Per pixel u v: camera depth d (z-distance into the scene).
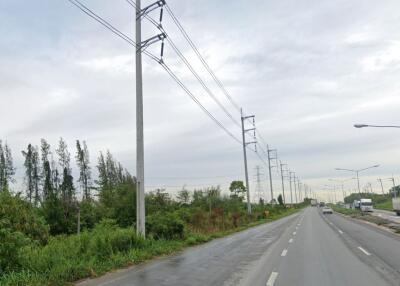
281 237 28.30
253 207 76.50
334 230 34.50
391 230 33.22
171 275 12.47
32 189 62.25
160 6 20.98
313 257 16.92
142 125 21.22
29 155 64.81
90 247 15.73
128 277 12.20
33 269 12.23
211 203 52.62
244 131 60.88
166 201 33.69
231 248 21.00
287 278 11.92
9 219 16.09
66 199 30.62
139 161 20.86
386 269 13.52
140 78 21.59
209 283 11.14
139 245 18.33
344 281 11.47
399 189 129.62
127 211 28.78
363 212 80.62
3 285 10.38
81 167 72.06
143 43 21.66
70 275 11.94
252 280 11.58
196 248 21.09
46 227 18.62
